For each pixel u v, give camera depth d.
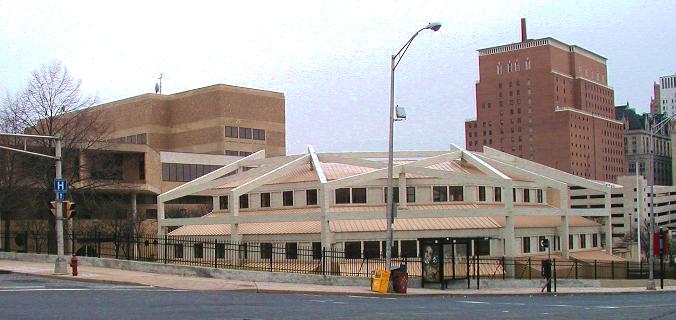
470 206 59.62
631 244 88.06
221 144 126.38
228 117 128.12
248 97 131.88
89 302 23.66
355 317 20.58
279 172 60.41
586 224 68.88
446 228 55.91
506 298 34.56
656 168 164.38
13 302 23.19
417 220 57.12
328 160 63.91
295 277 36.38
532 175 62.06
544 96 187.50
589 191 150.88
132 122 135.38
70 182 63.22
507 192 54.78
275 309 22.73
